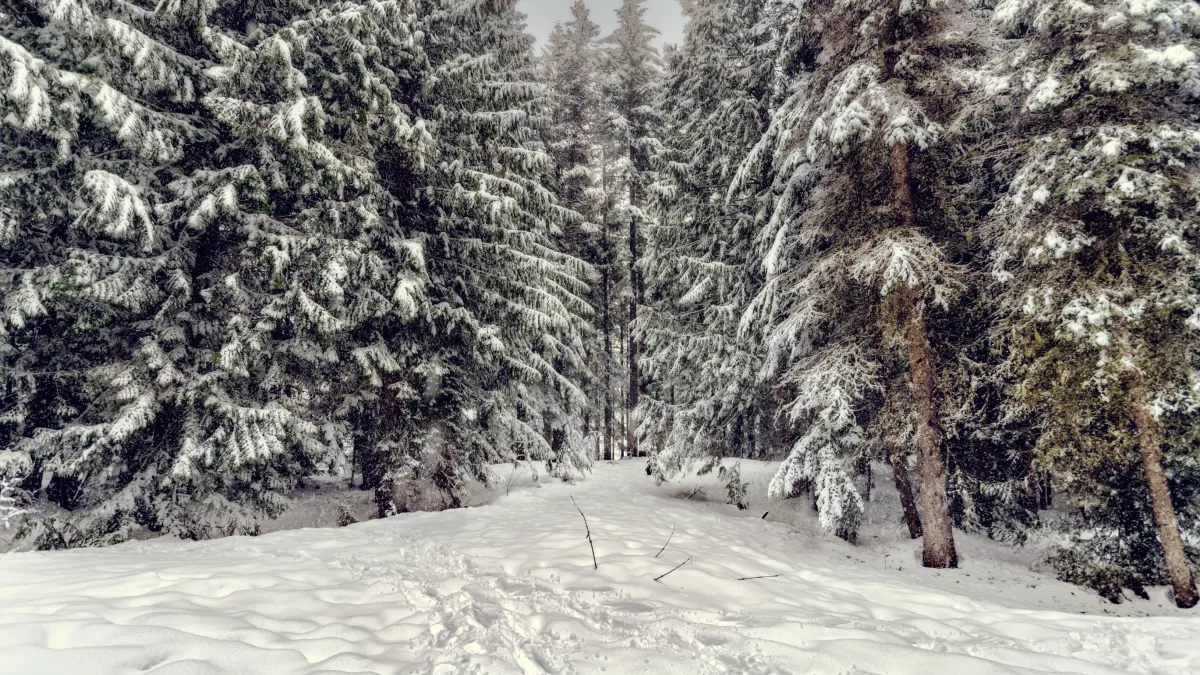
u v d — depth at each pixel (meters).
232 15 9.48
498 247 11.62
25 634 3.29
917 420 8.95
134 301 7.67
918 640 4.08
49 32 7.84
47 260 8.17
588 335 17.91
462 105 11.70
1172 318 6.84
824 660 3.54
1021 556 9.48
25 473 7.50
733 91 14.39
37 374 8.05
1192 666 3.67
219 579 4.64
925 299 9.08
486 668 3.13
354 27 8.80
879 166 9.51
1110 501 8.13
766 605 4.89
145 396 7.80
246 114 8.18
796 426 12.34
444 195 10.90
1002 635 4.45
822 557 8.98
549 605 4.43
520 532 7.62
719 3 15.33
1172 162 6.70
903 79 8.84
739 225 13.40
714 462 13.95
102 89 7.11
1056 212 7.52
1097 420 7.43
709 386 14.05
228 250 9.51
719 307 13.32
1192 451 7.27
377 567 5.48
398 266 9.89
